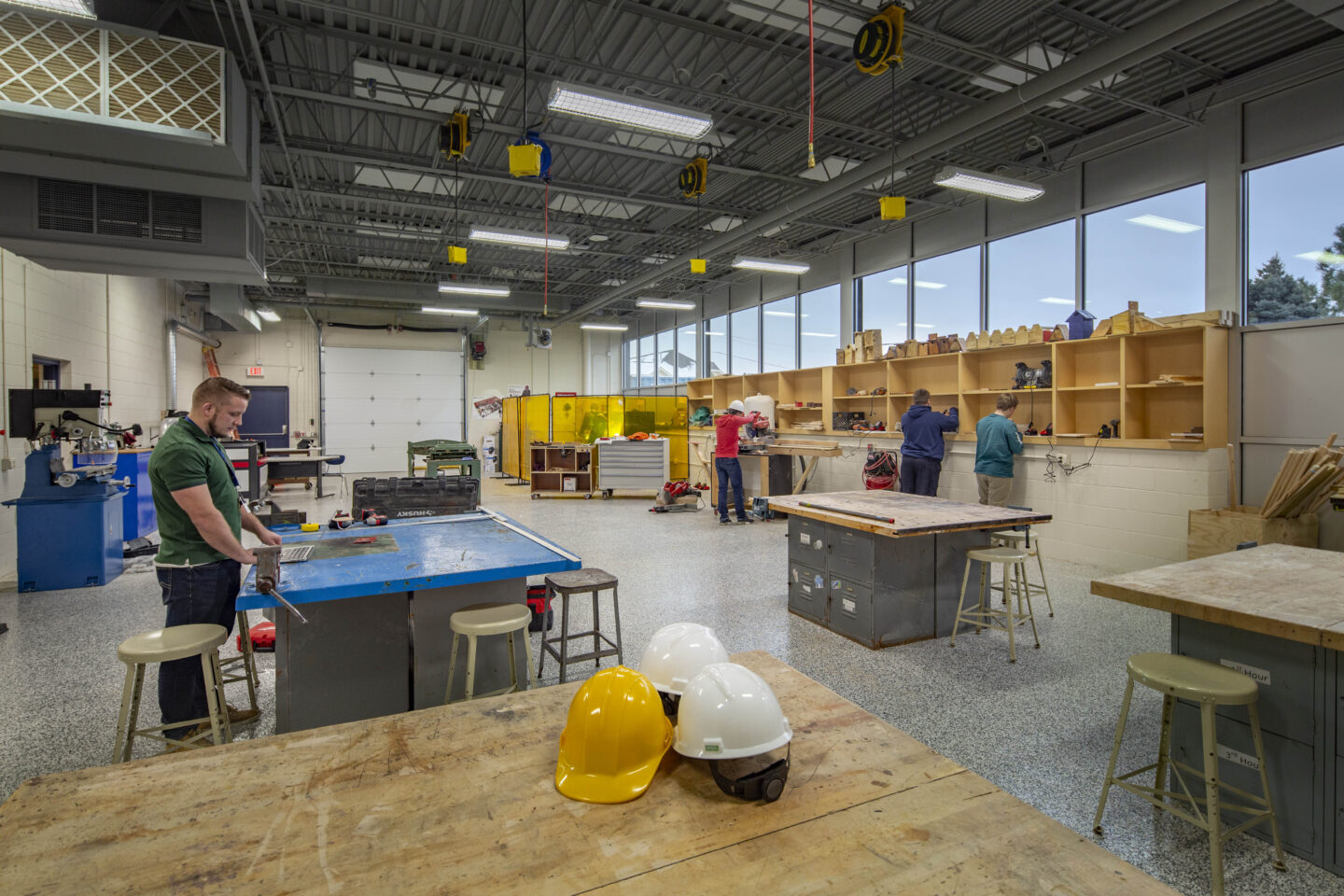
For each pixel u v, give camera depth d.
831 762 1.16
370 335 15.22
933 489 6.26
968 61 5.09
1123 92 5.41
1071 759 2.44
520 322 16.80
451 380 16.02
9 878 0.83
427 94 5.53
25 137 4.08
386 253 11.04
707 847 0.92
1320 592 1.98
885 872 0.87
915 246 8.39
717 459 7.97
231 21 4.62
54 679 3.19
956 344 7.16
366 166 6.91
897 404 8.13
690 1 4.48
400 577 2.23
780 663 1.62
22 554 4.73
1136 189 5.91
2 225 4.63
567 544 6.51
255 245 5.58
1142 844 1.96
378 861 0.88
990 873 0.87
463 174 6.83
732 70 5.28
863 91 5.40
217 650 2.22
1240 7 3.53
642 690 1.15
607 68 4.95
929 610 3.77
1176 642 2.16
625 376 16.69
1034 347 6.59
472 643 2.30
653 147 6.71
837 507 4.01
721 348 12.87
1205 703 1.74
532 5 4.50
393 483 3.96
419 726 1.27
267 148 6.61
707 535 7.06
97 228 4.83
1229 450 5.14
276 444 14.48
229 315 11.41
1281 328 4.96
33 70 3.78
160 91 4.01
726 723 1.09
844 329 9.55
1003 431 5.69
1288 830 1.90
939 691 3.04
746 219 8.31
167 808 0.99
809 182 7.20
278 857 0.88
